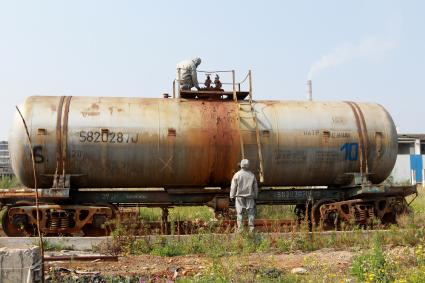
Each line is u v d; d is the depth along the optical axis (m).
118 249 13.14
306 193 17.67
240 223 14.55
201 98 17.28
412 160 51.84
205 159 16.17
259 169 16.59
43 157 15.31
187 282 8.88
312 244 13.70
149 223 16.11
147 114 16.14
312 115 17.20
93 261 11.43
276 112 17.03
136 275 9.84
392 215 17.55
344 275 9.73
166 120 16.14
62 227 15.23
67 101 16.03
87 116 15.73
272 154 16.59
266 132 16.56
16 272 7.52
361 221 16.83
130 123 15.86
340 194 17.91
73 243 13.65
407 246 12.30
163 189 17.89
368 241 13.80
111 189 17.42
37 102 15.84
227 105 16.95
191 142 16.05
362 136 17.22
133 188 17.06
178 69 17.20
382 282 8.88
